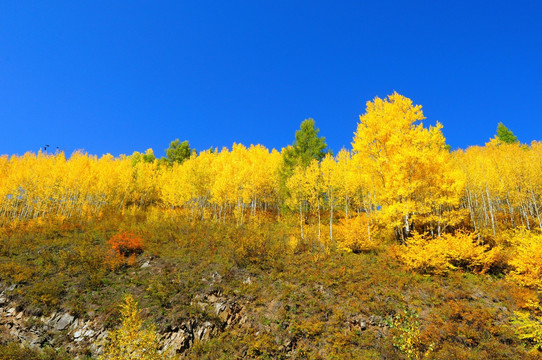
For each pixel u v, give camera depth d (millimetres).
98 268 15664
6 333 11648
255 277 15539
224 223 25781
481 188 21922
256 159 41000
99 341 11359
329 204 21578
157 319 12227
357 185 22812
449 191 16688
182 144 51125
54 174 30797
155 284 14250
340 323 11938
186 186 30422
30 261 16062
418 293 12938
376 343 10859
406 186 16750
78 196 32000
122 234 19422
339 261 16453
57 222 23719
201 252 18219
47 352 10867
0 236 19141
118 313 12500
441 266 14094
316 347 11164
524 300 11367
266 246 18516
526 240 14312
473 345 9914
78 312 12406
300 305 13203
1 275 14109
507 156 27094
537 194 22000
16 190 29156
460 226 19469
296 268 16047
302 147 29828
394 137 17422
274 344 11367
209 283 14766
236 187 28578
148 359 9133
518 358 9039
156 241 20016
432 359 9430
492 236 18281
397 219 17703
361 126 19391
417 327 10422
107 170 33719
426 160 16328
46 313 12242
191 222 26188
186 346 11555
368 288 13625
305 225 24812
